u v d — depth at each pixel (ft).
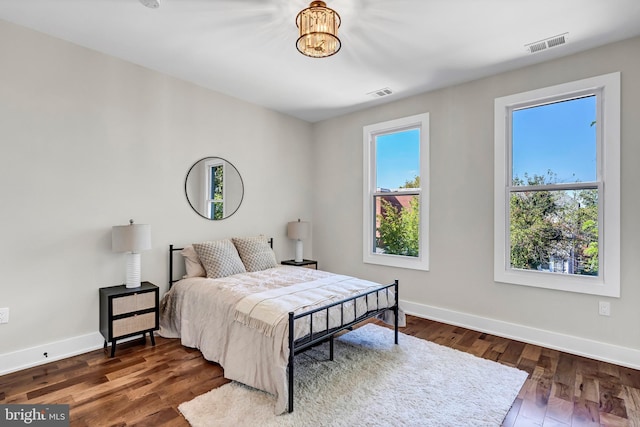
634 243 8.32
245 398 6.81
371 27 7.91
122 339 8.91
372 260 13.87
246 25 7.98
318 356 8.85
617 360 8.50
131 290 9.17
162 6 7.22
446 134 11.71
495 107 10.58
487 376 7.77
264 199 14.10
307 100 13.17
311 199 16.28
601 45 8.73
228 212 12.75
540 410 6.50
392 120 13.21
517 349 9.40
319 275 10.69
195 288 9.55
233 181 12.89
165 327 10.28
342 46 8.86
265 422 6.04
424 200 12.23
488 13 7.33
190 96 11.48
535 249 10.03
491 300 10.69
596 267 9.04
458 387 7.29
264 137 14.03
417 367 8.21
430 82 11.30
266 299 7.77
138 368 8.11
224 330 8.17
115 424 5.96
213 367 8.19
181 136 11.26
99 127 9.38
